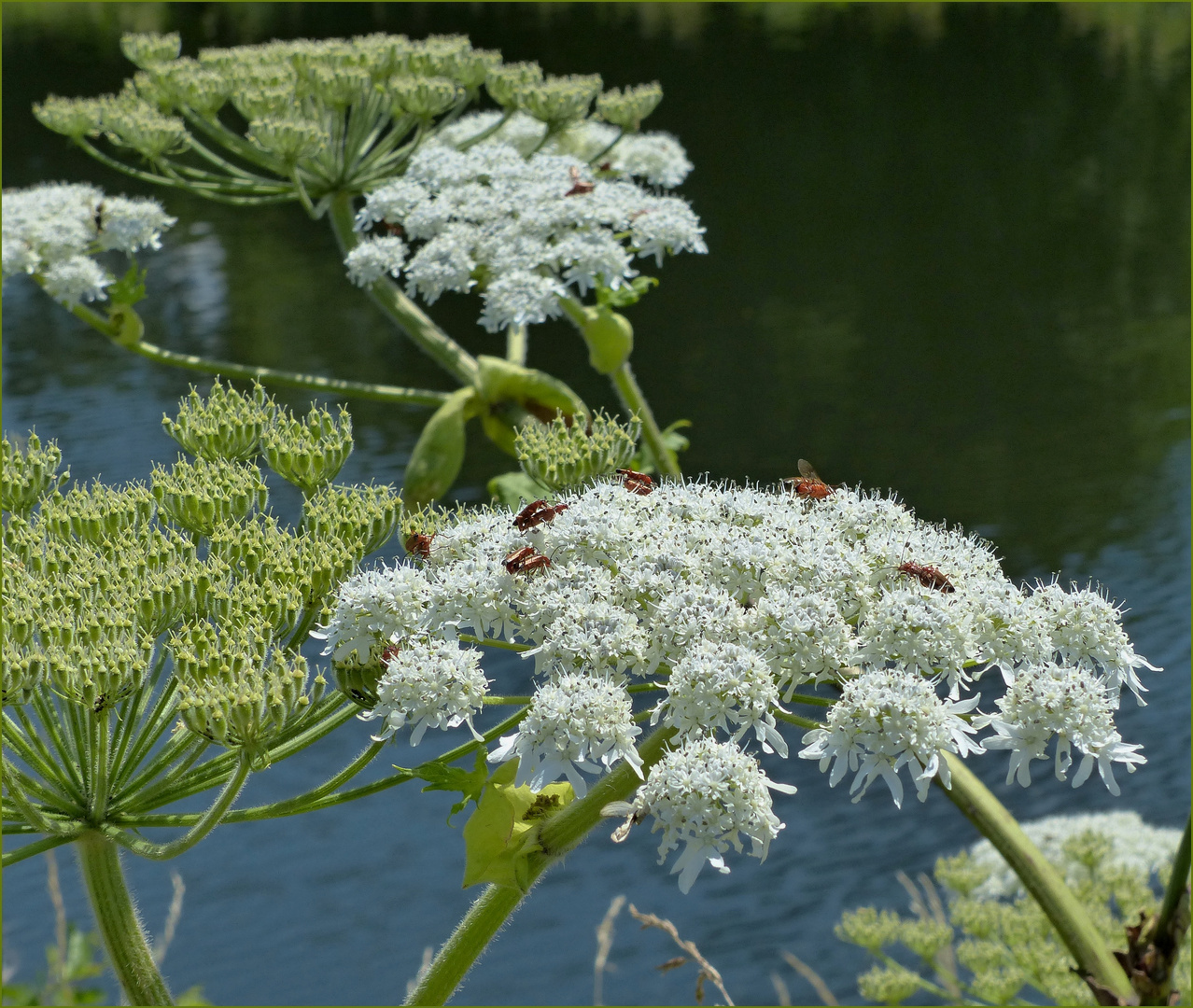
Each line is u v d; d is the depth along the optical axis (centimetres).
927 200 5419
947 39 7581
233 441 457
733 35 7462
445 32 6203
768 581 372
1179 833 834
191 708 334
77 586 376
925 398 3678
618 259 699
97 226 812
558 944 1766
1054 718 335
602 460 460
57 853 1764
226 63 912
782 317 4322
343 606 368
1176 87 6588
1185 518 2833
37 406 2972
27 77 5059
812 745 328
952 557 388
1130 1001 421
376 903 1841
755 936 1734
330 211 861
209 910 1816
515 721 358
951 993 682
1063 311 4362
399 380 3338
